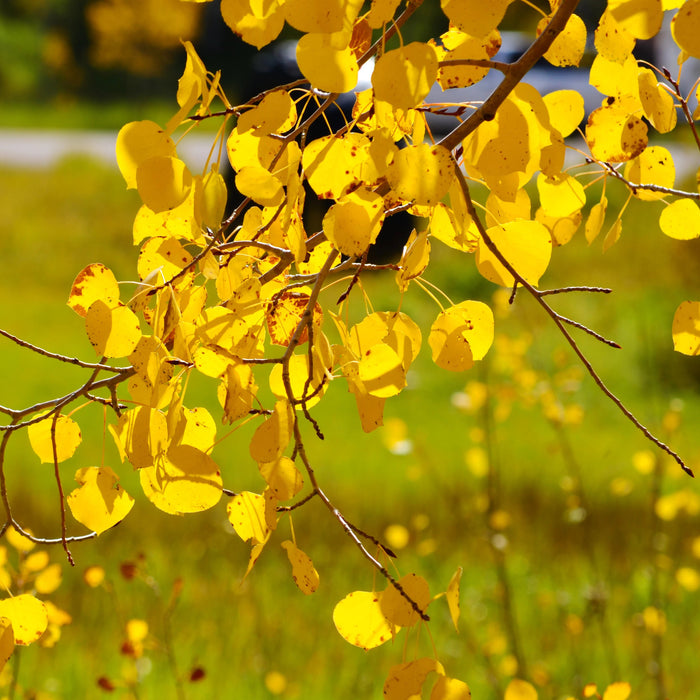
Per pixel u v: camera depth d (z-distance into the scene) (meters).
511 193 2.54
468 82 2.58
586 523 5.42
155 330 2.58
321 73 2.46
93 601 6.05
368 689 5.20
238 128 2.54
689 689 5.00
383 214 2.54
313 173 2.54
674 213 2.68
